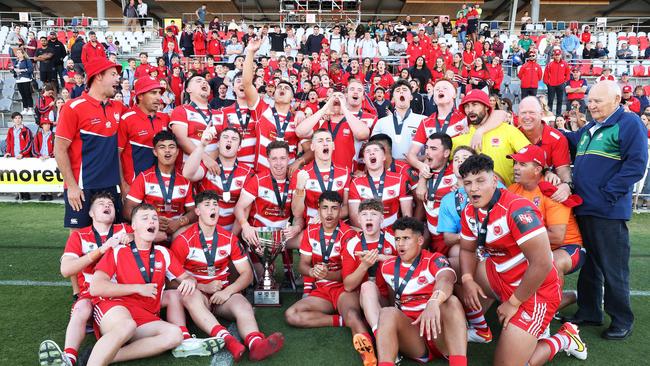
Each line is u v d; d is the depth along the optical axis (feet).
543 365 10.77
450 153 14.55
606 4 88.69
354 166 16.94
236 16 99.19
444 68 40.78
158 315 11.85
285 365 10.72
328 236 13.23
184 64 46.65
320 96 31.50
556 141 13.35
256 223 15.38
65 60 50.16
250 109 17.24
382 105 28.53
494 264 10.65
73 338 10.68
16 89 46.01
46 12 99.40
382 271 11.78
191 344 11.02
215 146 16.42
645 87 50.03
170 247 14.05
